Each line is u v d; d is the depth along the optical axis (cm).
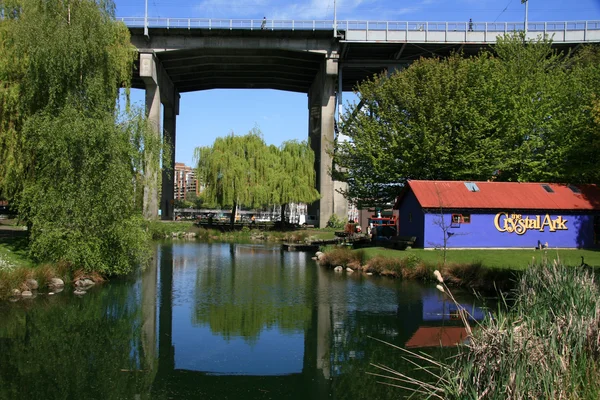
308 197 5156
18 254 2044
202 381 976
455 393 668
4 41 2122
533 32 5053
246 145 5125
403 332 1320
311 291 1894
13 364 1069
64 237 1889
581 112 3158
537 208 2761
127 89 2367
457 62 3459
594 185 3027
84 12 1956
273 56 5619
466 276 1891
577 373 634
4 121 2055
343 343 1224
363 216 5409
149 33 5241
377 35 5188
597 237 2831
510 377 593
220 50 5422
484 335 692
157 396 902
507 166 3194
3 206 5534
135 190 2111
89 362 1087
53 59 1842
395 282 2103
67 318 1452
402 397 888
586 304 784
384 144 3347
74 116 1830
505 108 3203
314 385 954
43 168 1883
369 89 3612
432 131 3095
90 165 1834
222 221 6475
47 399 886
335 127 5709
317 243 3862
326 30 5269
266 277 2264
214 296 1797
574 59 4278
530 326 715
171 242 4406
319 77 6078
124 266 2070
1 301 1627
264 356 1132
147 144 2128
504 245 2747
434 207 2678
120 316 1486
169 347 1195
